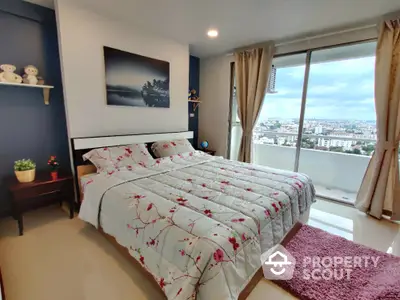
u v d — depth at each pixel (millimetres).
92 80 2553
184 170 2486
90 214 1988
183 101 3689
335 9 2277
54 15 2463
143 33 2939
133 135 2988
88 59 2484
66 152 2754
